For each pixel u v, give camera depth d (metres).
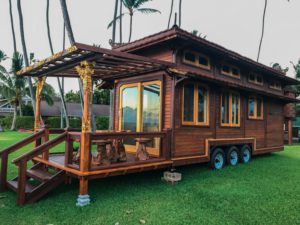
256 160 10.22
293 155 12.06
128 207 4.54
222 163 8.34
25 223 3.88
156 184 6.10
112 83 9.21
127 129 8.10
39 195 4.87
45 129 6.70
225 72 9.06
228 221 3.98
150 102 7.38
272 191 5.61
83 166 4.73
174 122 6.59
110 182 6.23
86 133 4.82
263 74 11.66
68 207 4.53
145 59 5.81
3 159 5.71
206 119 7.74
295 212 4.38
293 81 13.34
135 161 5.75
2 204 4.72
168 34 6.65
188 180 6.55
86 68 4.98
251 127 10.13
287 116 17.52
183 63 7.22
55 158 6.61
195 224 3.87
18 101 28.61
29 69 6.51
